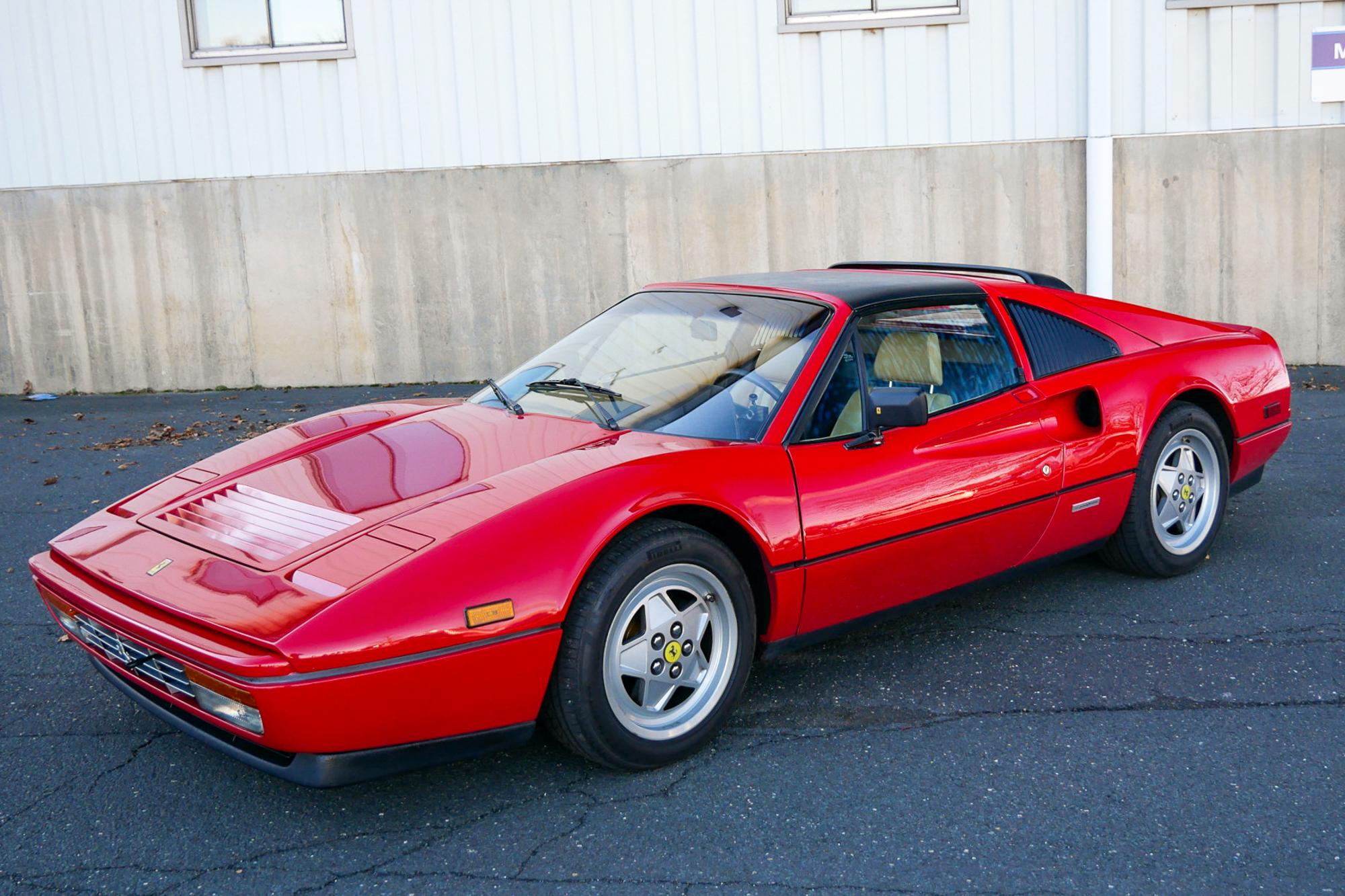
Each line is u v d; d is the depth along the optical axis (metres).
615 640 2.90
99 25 9.64
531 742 3.26
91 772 3.11
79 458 7.26
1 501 6.14
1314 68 8.82
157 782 3.06
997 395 3.82
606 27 9.27
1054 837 2.70
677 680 3.07
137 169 9.83
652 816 2.84
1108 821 2.77
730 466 3.14
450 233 9.68
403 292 9.83
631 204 9.51
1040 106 9.11
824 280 4.00
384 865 2.64
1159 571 4.43
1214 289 9.23
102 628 2.90
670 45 9.25
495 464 3.17
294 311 9.95
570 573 2.77
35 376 10.19
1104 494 4.09
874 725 3.31
